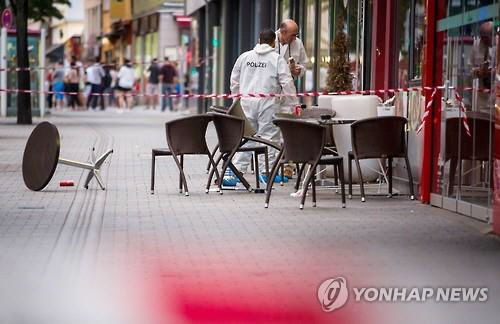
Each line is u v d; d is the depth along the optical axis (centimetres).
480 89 2064
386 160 2622
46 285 1412
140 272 1502
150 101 9425
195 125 2431
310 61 4081
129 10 11406
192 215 2103
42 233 1853
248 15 5794
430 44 2352
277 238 1812
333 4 3638
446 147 2247
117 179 2781
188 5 7888
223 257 1625
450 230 1923
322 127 2192
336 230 1911
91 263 1568
